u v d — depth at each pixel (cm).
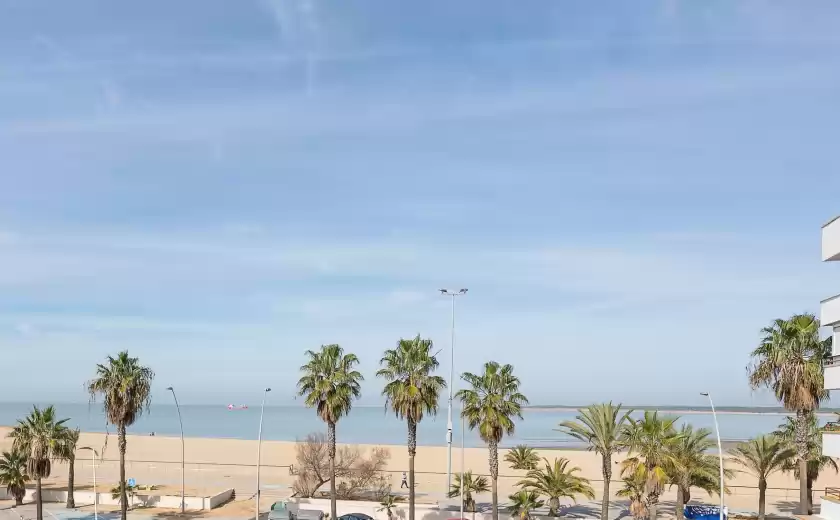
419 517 5497
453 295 6675
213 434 17400
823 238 3641
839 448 3525
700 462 4806
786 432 5731
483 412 4662
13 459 6059
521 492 5269
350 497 6094
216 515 5700
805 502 4872
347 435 17450
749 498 6762
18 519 5503
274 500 6425
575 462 9275
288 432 18688
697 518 5278
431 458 9925
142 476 8238
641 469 4303
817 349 4862
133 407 4747
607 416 4600
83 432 16100
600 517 5481
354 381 4941
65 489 6412
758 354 5041
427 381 4709
